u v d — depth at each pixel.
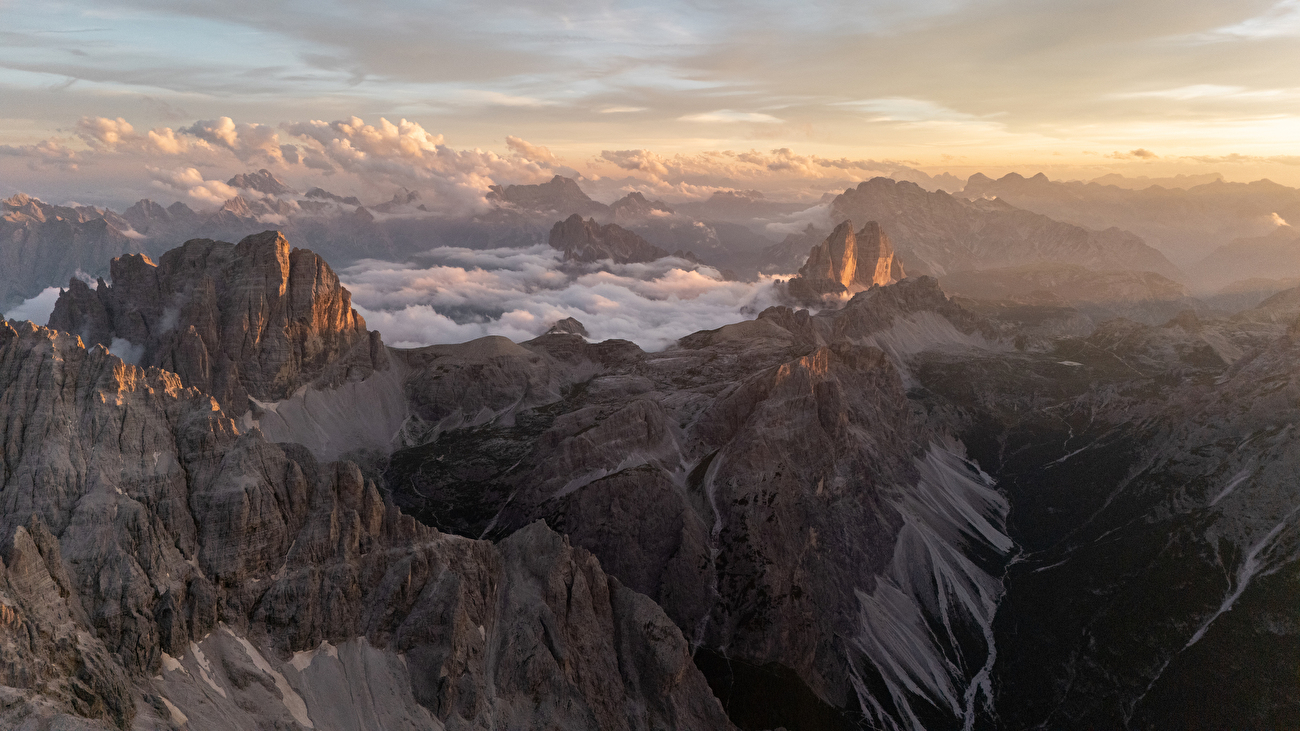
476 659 139.12
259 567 130.75
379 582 141.25
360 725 123.50
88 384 134.00
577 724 143.12
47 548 107.31
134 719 101.56
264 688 119.56
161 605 114.62
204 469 134.75
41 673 93.75
